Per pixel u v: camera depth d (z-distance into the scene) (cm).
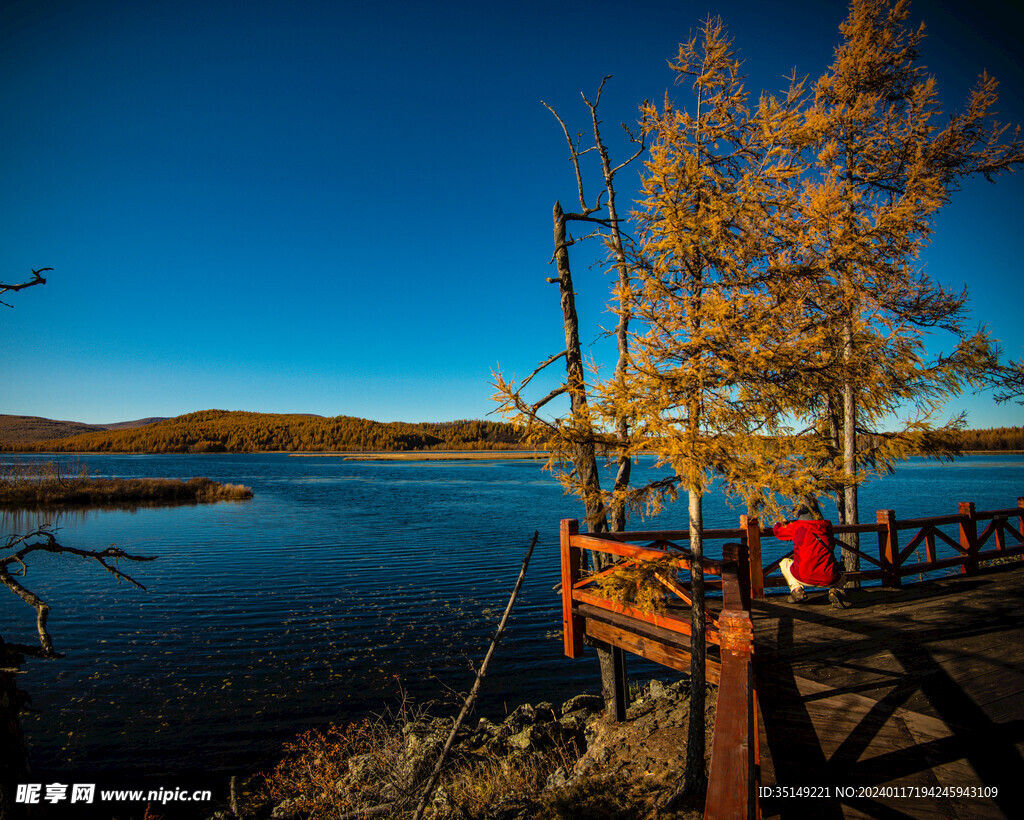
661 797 440
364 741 819
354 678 1074
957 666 495
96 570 1975
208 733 872
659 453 394
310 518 3516
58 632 1332
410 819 584
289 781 726
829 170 844
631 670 1118
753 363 383
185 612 1493
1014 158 801
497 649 1231
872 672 489
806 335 421
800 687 466
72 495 4353
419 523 3269
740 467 391
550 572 1973
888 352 774
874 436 806
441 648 1236
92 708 950
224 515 3681
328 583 1811
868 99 840
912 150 835
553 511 3891
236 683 1053
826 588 725
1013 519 2833
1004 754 371
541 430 434
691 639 443
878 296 770
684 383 390
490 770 670
